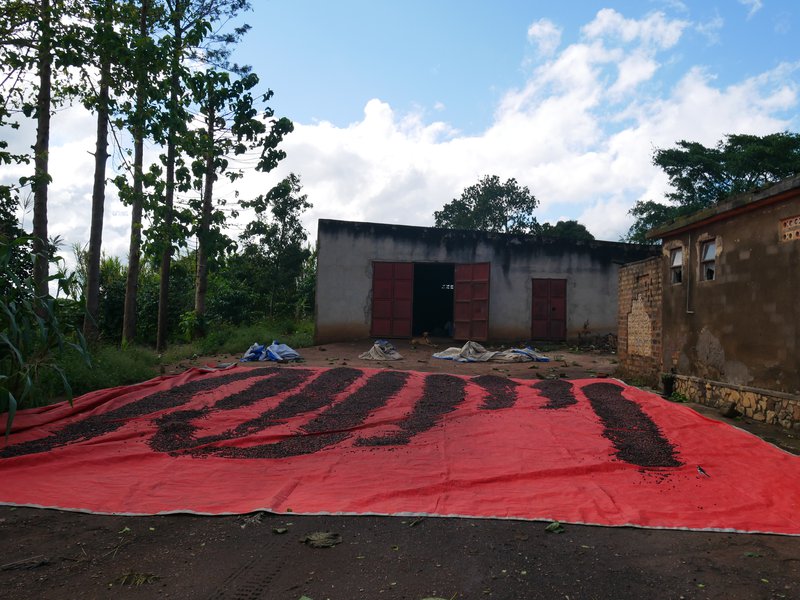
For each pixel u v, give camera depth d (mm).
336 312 16562
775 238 6609
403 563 3070
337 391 8195
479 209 35812
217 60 15672
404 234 16875
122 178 12430
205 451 5312
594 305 17312
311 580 2863
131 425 6133
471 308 16812
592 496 4094
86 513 3801
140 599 2658
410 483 4398
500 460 5008
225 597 2684
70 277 6918
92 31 9500
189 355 13555
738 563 3084
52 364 6676
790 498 4035
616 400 7668
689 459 5031
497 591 2756
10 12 8836
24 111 9414
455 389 8508
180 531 3518
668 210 27641
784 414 6395
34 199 9844
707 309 7984
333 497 4109
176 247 14422
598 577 2914
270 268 22953
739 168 23516
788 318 6371
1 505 3891
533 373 11039
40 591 2727
